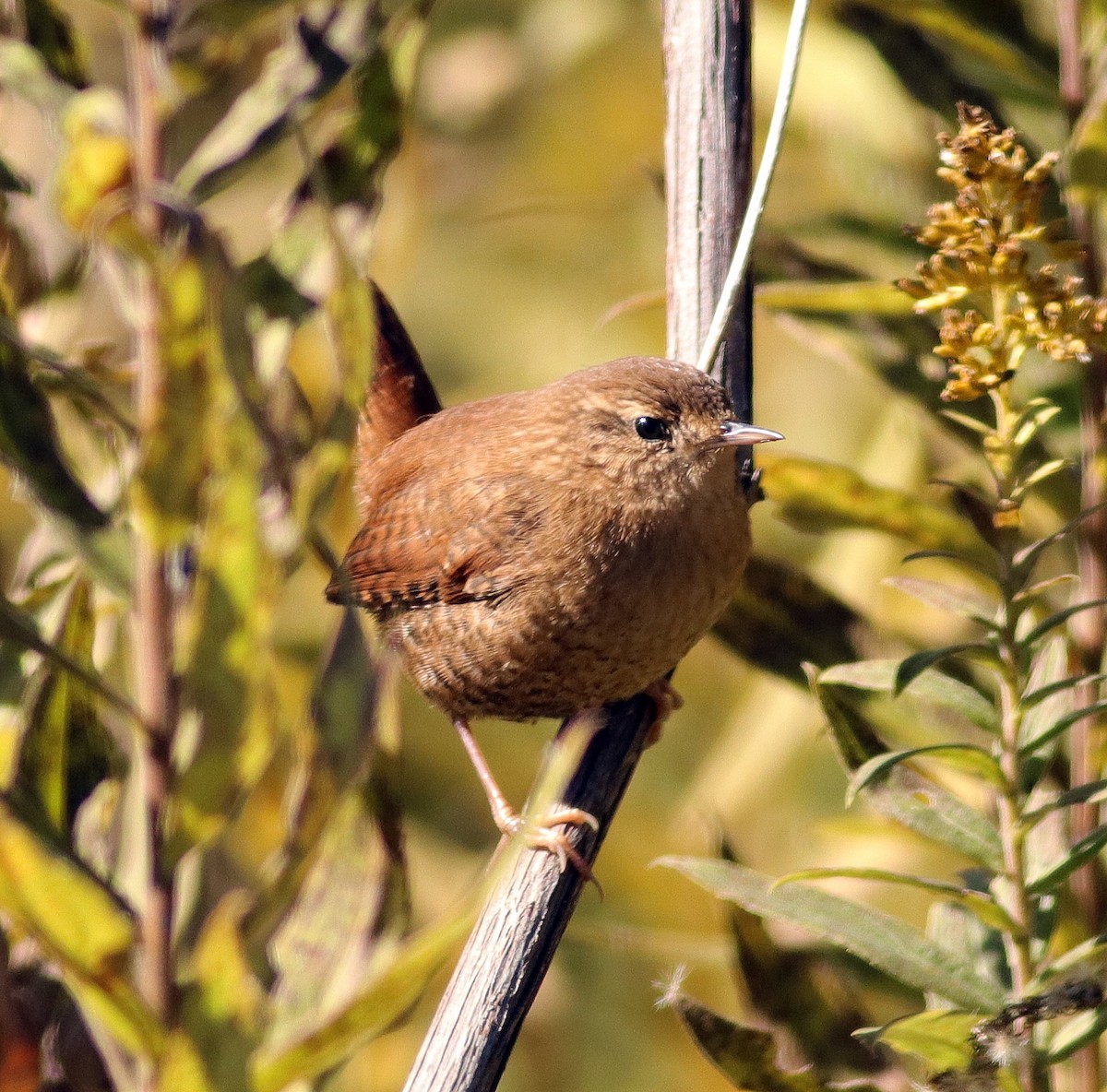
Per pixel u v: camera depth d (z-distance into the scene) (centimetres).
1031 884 402
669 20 406
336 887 399
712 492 408
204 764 397
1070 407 407
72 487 399
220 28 402
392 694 399
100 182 400
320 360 409
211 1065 397
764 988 404
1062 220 402
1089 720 404
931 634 411
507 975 402
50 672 400
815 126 409
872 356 406
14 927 400
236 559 397
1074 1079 405
